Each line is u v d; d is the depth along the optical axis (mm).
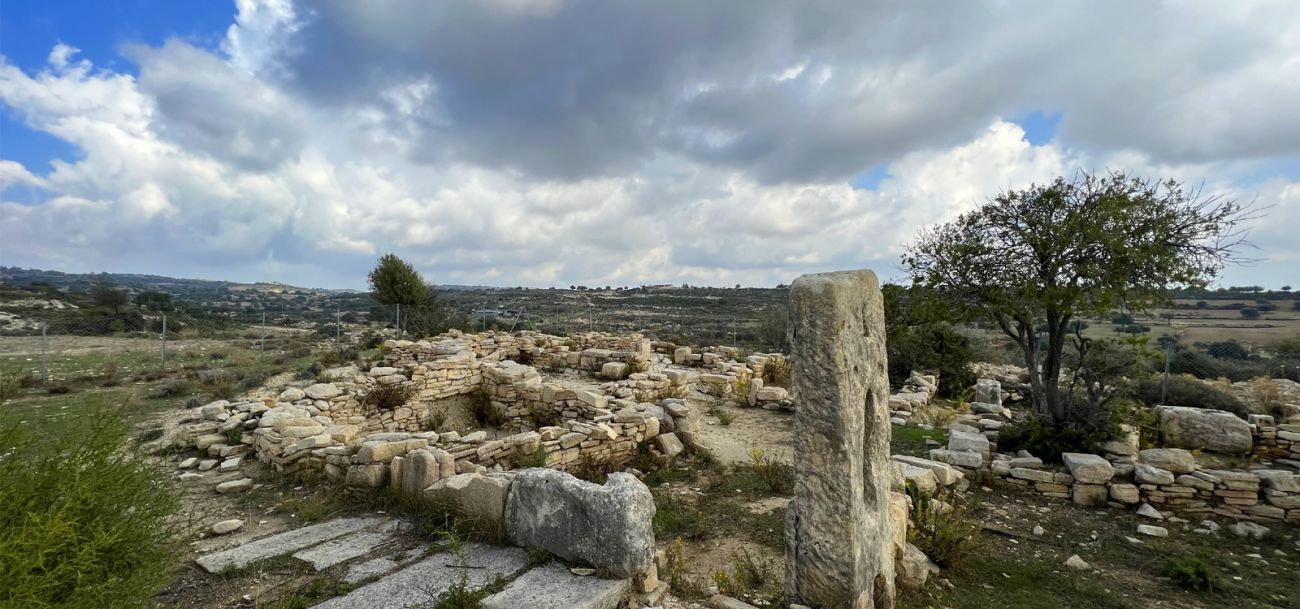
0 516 2818
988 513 7738
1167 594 5625
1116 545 6781
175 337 24172
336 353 19547
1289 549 6691
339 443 8430
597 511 4887
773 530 6867
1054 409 9758
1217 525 7312
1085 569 6129
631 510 4762
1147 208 9297
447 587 4645
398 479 6949
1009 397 16891
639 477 8875
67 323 22188
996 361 24547
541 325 31266
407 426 12578
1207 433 10211
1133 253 8844
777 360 18391
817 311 4312
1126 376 9984
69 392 13289
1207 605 5414
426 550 5445
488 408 13656
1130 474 8156
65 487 3068
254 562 5152
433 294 31516
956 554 6039
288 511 6906
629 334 22750
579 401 11891
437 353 16922
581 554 4984
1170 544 6801
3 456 3037
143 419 10820
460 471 7457
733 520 7199
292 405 10883
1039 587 5738
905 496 6516
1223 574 6051
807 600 4410
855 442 4332
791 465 9445
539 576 4824
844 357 4258
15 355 18984
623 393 12977
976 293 10547
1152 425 10742
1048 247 9562
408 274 30438
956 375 18375
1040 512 7812
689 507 7609
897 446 10898
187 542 5668
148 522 3598
